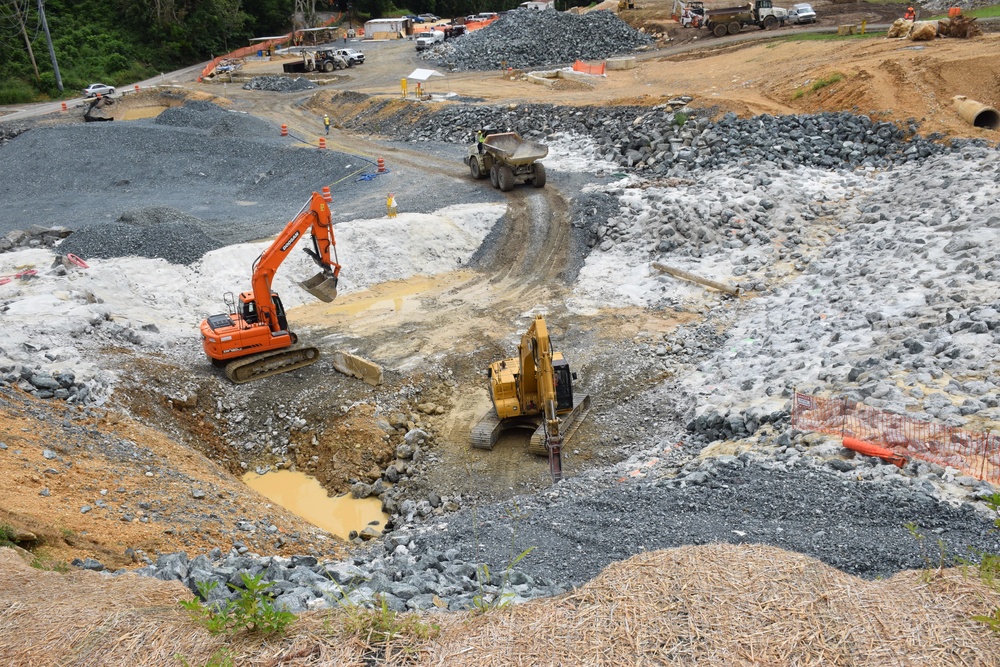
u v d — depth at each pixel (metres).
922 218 23.44
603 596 6.02
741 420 15.48
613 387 19.47
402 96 49.62
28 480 12.68
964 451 11.98
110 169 40.19
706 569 6.21
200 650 5.91
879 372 15.02
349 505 16.38
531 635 5.66
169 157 41.12
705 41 57.19
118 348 19.84
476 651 5.56
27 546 10.52
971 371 14.37
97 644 6.12
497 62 59.94
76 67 75.12
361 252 26.22
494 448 17.50
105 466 14.16
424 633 5.86
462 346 21.44
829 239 25.78
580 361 20.66
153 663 5.81
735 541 9.86
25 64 72.19
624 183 30.86
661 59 53.75
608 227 27.89
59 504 12.25
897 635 5.34
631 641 5.46
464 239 27.97
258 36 95.69
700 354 20.47
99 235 25.30
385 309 24.14
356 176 34.78
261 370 19.73
